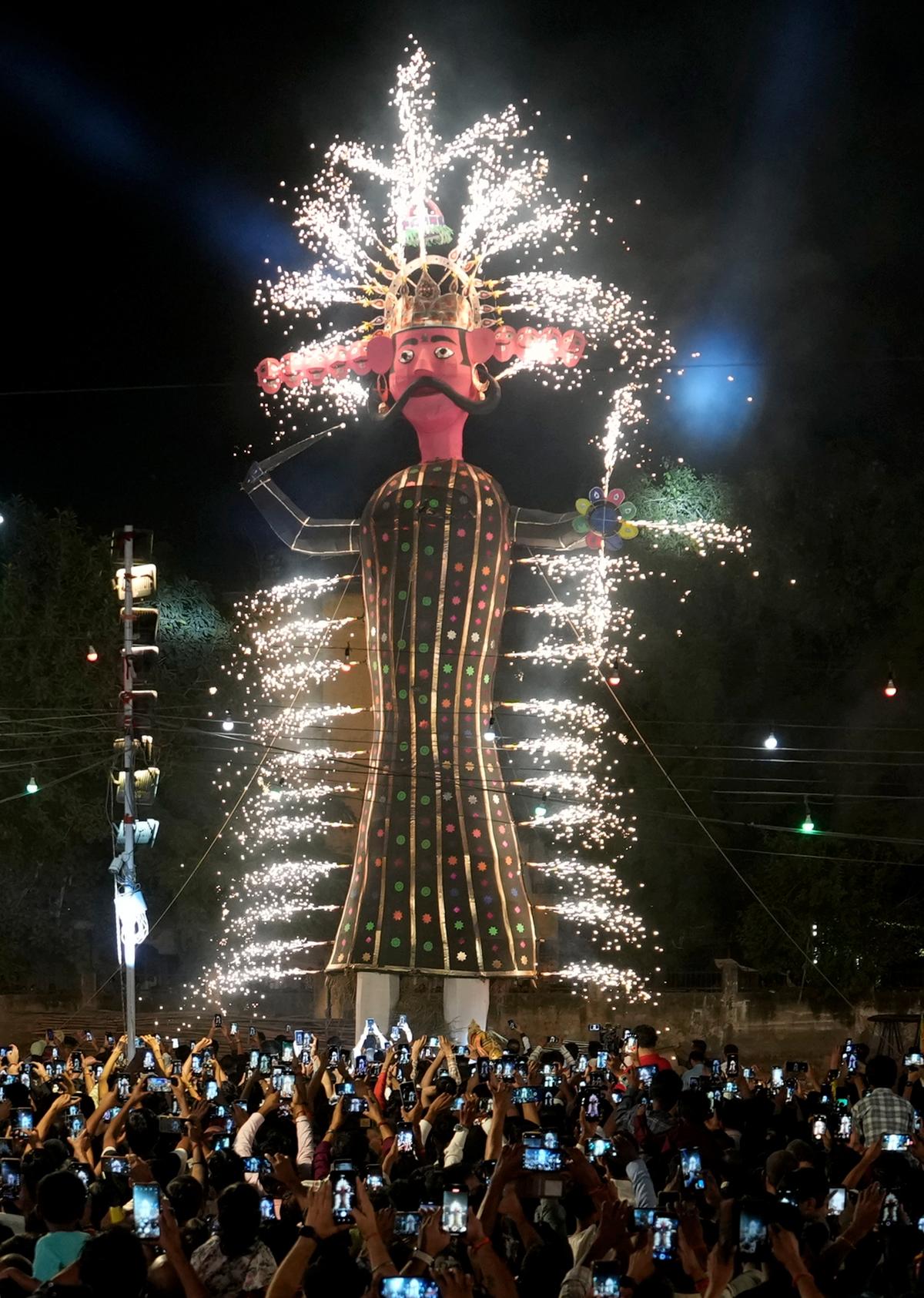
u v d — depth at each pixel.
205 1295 8.33
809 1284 7.82
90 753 43.66
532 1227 9.45
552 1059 20.56
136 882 25.22
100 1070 17.62
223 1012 44.22
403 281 32.41
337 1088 16.84
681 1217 8.98
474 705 31.44
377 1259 8.10
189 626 46.62
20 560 44.72
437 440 32.47
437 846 30.64
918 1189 10.86
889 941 42.47
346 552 32.88
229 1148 12.39
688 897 43.84
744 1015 41.62
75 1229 9.58
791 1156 11.39
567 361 32.03
